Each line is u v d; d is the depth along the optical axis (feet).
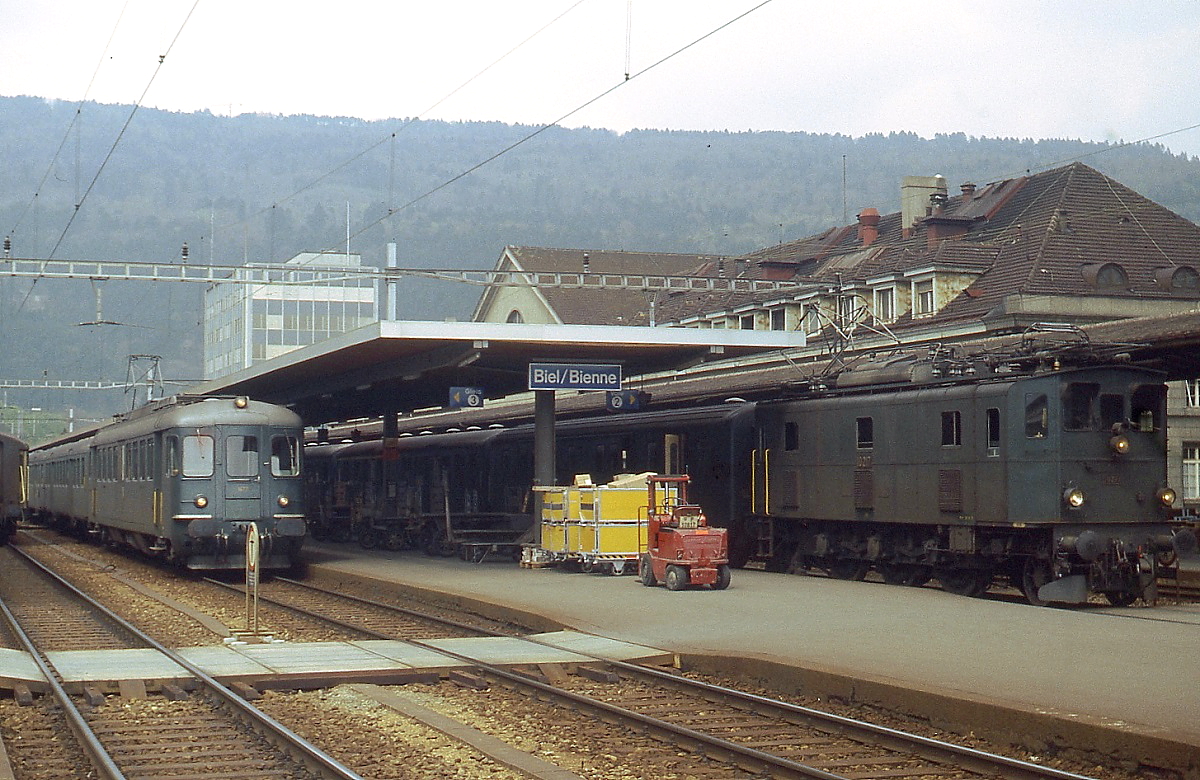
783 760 31.17
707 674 46.68
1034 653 45.55
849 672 40.70
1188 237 149.18
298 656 50.14
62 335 533.96
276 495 92.32
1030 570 69.56
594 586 74.33
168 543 94.12
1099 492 67.31
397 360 94.48
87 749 34.32
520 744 35.55
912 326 140.77
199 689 43.73
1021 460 68.44
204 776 31.65
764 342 87.71
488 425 138.41
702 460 96.84
